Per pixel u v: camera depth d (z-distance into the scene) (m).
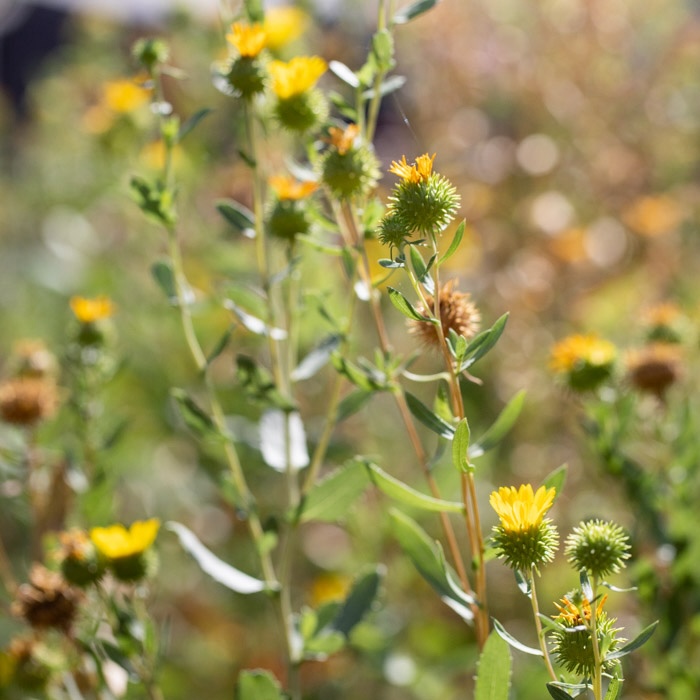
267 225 0.75
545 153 1.52
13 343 1.47
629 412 0.83
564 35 1.57
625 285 1.34
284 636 0.75
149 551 0.74
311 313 0.77
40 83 2.14
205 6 1.40
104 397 0.92
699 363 0.97
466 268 1.40
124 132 1.28
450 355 0.64
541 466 1.19
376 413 1.23
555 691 0.60
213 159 1.38
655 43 1.67
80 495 0.81
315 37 1.33
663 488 0.82
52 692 0.78
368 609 0.76
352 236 0.74
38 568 0.77
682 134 1.58
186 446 1.30
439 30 1.60
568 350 0.85
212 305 1.18
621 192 1.51
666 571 0.82
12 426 0.85
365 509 1.06
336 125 0.74
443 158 1.54
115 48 1.83
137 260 1.43
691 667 0.81
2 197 1.83
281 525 1.13
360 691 1.03
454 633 1.03
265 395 0.74
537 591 1.05
